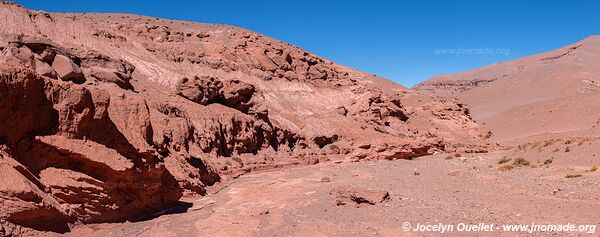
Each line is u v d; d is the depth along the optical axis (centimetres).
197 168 2886
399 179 3011
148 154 1997
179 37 7400
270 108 6094
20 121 1547
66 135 1677
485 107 14512
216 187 2942
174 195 2222
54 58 3609
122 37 5981
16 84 1522
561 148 3356
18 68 1544
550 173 2764
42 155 1602
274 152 4731
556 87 14412
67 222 1543
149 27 7231
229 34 8994
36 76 1605
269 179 3391
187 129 3547
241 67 7044
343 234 1609
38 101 1616
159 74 5606
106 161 1741
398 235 1568
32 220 1411
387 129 6512
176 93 4438
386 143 4972
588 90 13212
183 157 2869
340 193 2108
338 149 5244
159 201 2100
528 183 2484
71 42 5000
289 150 4997
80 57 4150
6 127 1499
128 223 1797
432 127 7406
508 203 1995
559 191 2159
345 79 8638
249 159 4128
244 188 2928
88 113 1748
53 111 1673
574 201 1922
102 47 5400
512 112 11412
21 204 1370
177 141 3316
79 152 1667
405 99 9150
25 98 1553
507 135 9644
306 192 2628
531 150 3769
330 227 1716
